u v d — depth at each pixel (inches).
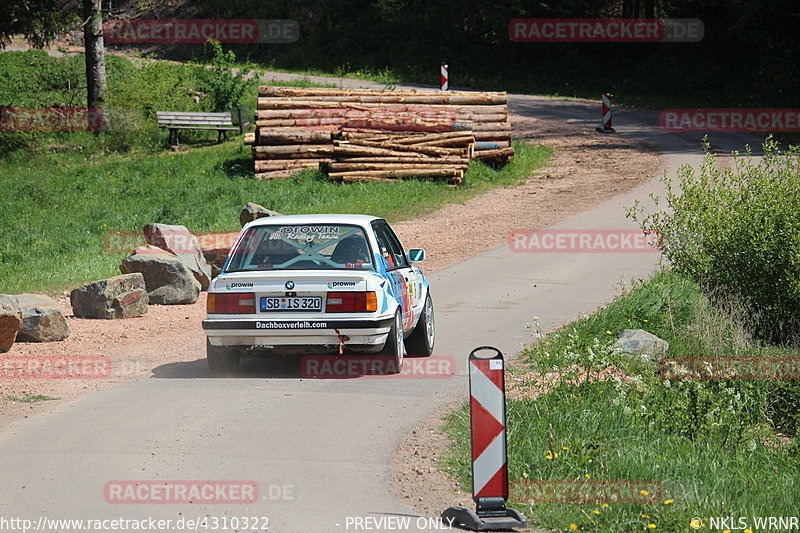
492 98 2979.8
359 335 847.7
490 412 513.7
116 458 631.2
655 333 1041.5
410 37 6643.7
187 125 3444.9
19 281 1578.5
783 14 4877.0
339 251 892.6
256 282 858.1
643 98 5246.1
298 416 740.7
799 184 1130.7
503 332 1091.9
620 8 6407.5
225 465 615.5
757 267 1117.7
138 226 2218.3
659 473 581.3
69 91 4256.9
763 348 1040.2
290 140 2815.0
